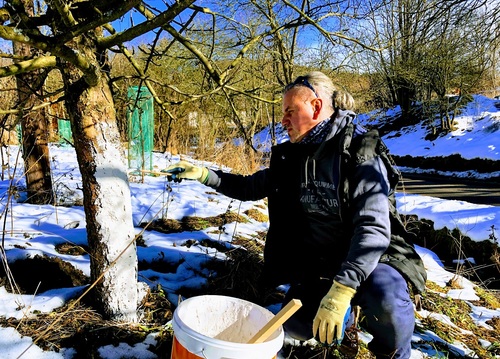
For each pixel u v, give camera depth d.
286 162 2.15
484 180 12.86
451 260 4.95
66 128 8.25
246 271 2.80
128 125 5.03
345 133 1.88
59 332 1.97
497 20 5.62
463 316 2.98
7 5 1.67
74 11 1.92
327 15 3.76
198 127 7.66
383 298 1.83
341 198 1.88
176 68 5.35
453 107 17.30
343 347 2.10
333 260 2.05
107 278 2.04
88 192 2.01
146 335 2.05
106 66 2.20
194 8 2.37
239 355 1.24
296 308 1.32
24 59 2.10
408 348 1.95
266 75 6.46
